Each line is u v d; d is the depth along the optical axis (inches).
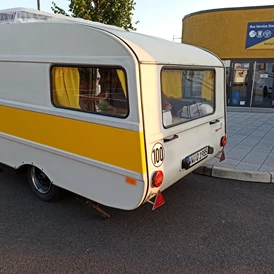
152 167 101.3
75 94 112.6
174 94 115.8
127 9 388.5
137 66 92.4
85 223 128.0
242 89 471.5
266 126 327.6
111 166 105.7
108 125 102.5
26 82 128.3
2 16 147.6
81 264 102.0
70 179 123.0
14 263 102.1
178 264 102.3
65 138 118.5
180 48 128.6
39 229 123.0
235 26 449.1
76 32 105.1
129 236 118.8
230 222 129.8
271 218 133.5
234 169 182.1
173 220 131.3
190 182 174.2
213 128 150.2
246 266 101.3
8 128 143.6
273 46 440.1
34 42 120.3
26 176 179.8
